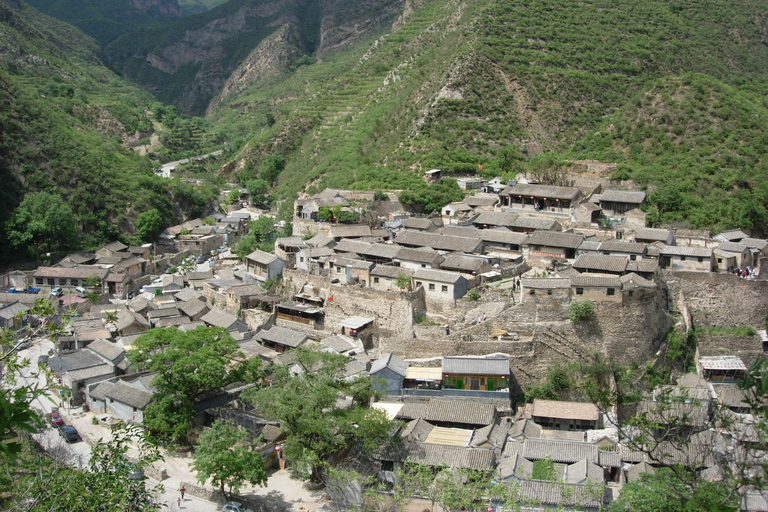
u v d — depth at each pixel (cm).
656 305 8569
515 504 5509
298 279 10400
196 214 18075
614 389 7612
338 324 9662
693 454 5003
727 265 9594
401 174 14500
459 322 9019
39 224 13750
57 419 7825
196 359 7500
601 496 5728
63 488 3734
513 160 14825
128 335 9669
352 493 6294
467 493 5747
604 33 18725
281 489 6719
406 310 9112
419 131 15938
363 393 7269
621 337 8269
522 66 17275
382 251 10312
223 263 13200
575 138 15688
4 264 13675
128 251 14462
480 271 9556
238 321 9969
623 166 13150
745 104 14650
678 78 15375
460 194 13512
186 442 7456
